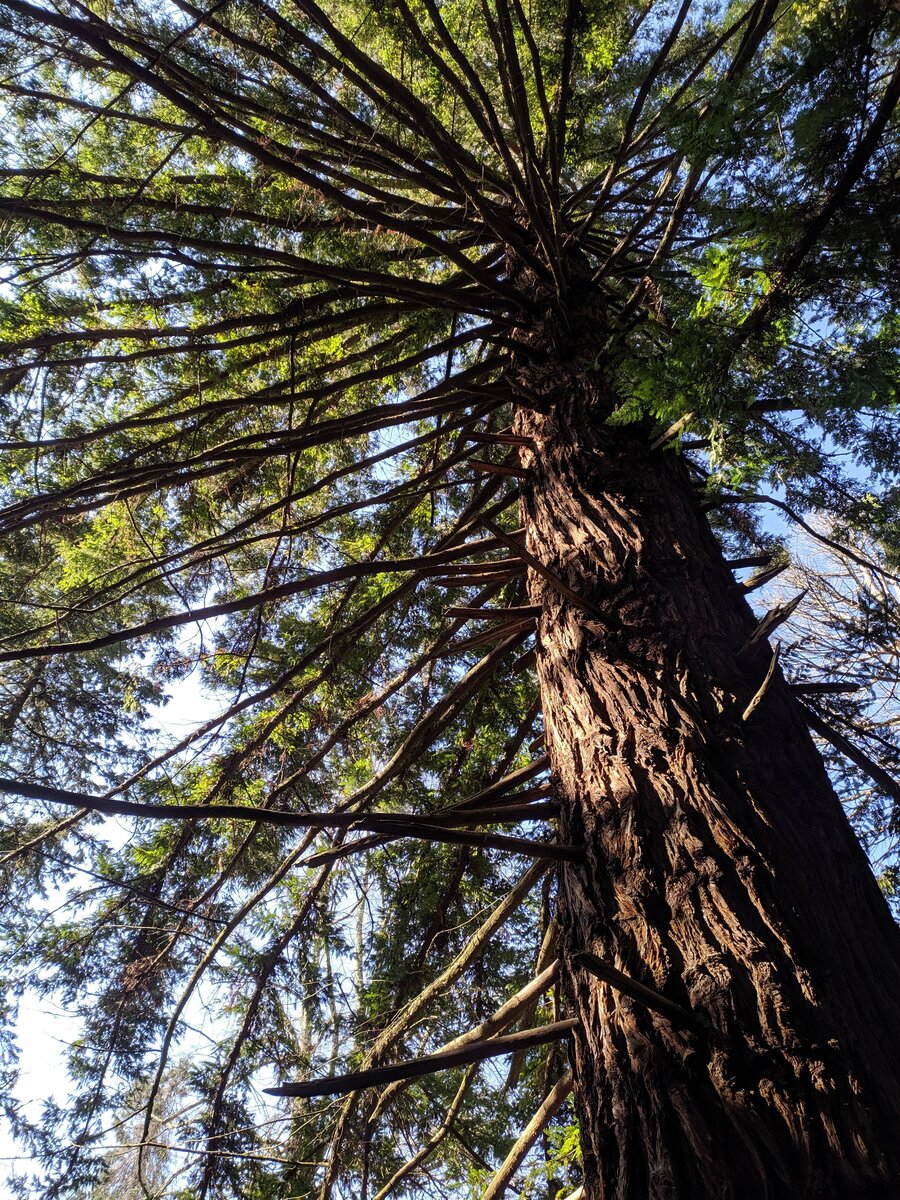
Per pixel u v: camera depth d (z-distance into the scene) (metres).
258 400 3.16
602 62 3.44
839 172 1.65
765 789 1.67
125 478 3.46
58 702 5.03
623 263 3.90
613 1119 1.41
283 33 3.25
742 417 1.70
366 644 4.23
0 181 3.16
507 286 3.11
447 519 4.82
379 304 3.33
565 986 1.73
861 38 1.57
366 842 1.95
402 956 3.84
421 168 3.37
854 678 3.50
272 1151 3.55
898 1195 1.14
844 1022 1.33
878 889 1.61
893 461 1.66
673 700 1.87
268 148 3.01
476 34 3.54
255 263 3.29
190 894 4.03
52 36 3.08
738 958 1.43
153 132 3.55
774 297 1.69
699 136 1.67
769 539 3.54
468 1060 1.49
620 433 2.57
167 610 4.71
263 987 3.67
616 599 2.13
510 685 4.18
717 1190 1.21
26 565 4.38
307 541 4.59
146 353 3.07
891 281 1.69
